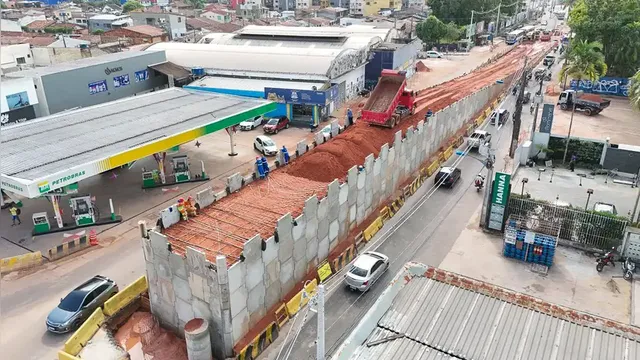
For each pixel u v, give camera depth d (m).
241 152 48.75
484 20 133.25
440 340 15.05
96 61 56.97
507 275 28.11
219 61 66.12
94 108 47.25
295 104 56.94
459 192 39.69
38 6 176.88
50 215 35.72
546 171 43.44
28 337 23.53
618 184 40.53
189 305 22.20
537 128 55.31
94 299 24.81
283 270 24.66
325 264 27.80
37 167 32.28
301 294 25.38
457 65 95.12
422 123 41.16
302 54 63.56
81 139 37.91
